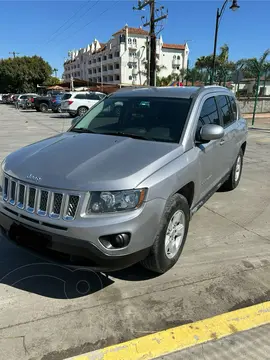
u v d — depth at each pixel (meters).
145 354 2.31
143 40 82.81
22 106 35.41
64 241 2.51
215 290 3.02
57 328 2.53
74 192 2.50
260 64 22.53
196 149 3.46
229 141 4.74
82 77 108.19
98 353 2.31
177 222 3.20
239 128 5.37
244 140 5.80
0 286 3.02
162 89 4.24
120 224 2.49
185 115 3.58
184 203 3.19
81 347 2.36
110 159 2.84
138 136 3.46
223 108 4.73
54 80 70.44
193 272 3.28
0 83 68.12
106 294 2.95
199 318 2.66
